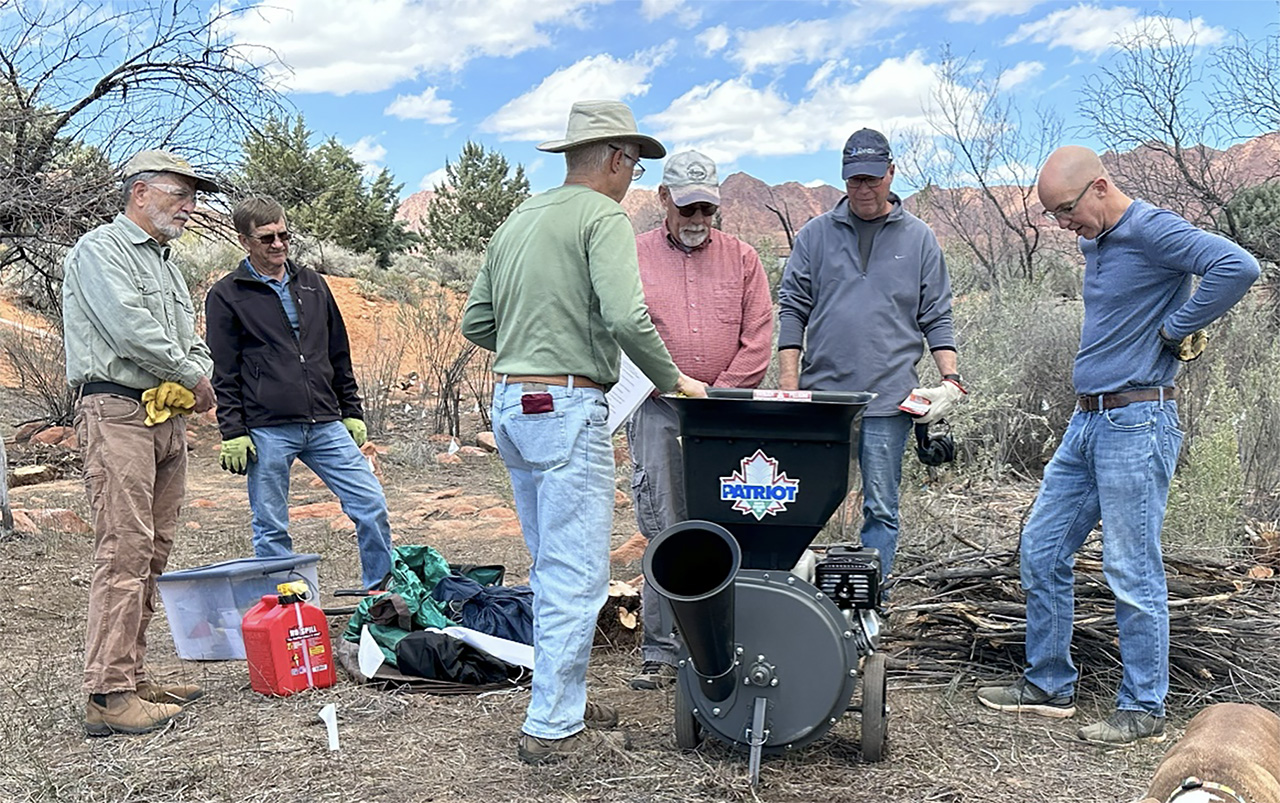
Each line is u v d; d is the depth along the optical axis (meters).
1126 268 4.36
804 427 3.85
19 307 15.95
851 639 3.93
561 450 4.10
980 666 5.15
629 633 5.75
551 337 4.11
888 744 4.32
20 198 10.29
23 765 4.18
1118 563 4.43
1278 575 6.03
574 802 3.84
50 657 5.56
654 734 4.45
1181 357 4.35
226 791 3.91
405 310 19.11
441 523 9.40
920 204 15.31
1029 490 8.91
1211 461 6.72
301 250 14.52
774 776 4.04
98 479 4.48
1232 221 12.62
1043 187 4.44
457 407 14.62
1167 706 4.73
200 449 13.34
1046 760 4.21
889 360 5.33
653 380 4.03
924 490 8.48
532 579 4.38
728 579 3.64
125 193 4.62
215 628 5.37
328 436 5.97
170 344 4.48
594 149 4.23
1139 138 13.77
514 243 4.21
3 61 10.56
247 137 11.57
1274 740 3.17
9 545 7.75
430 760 4.20
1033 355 10.05
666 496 5.16
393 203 38.53
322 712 4.43
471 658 5.10
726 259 5.24
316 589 5.69
